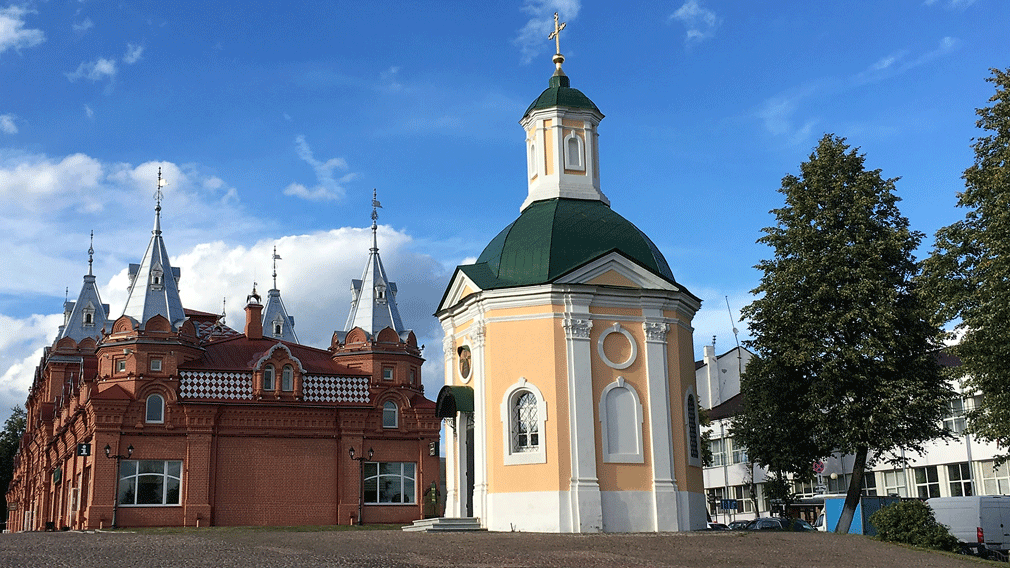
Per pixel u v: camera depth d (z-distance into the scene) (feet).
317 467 171.94
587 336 104.17
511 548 77.66
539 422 102.17
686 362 111.65
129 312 166.61
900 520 93.30
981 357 93.45
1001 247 89.25
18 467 278.87
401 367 184.75
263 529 128.88
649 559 72.43
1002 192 91.97
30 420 268.21
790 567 71.97
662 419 105.19
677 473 105.60
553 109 120.88
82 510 160.35
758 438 124.16
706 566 70.03
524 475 101.71
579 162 120.78
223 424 167.22
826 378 113.39
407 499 178.91
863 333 114.52
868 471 199.00
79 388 181.78
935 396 114.52
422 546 77.92
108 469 157.38
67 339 227.61
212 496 163.12
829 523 124.98
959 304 96.53
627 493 102.12
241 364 174.91
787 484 156.97
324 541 82.94
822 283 114.93
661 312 108.27
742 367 270.26
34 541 83.87
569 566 66.85
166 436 162.50
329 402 175.01
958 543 93.97
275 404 169.68
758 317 120.98
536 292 104.37
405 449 180.24
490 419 104.99
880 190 118.93
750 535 93.45
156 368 164.55
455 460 112.68
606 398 103.96
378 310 188.75
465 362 113.70
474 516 105.81
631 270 108.06
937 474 180.04
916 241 117.50
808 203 118.32
